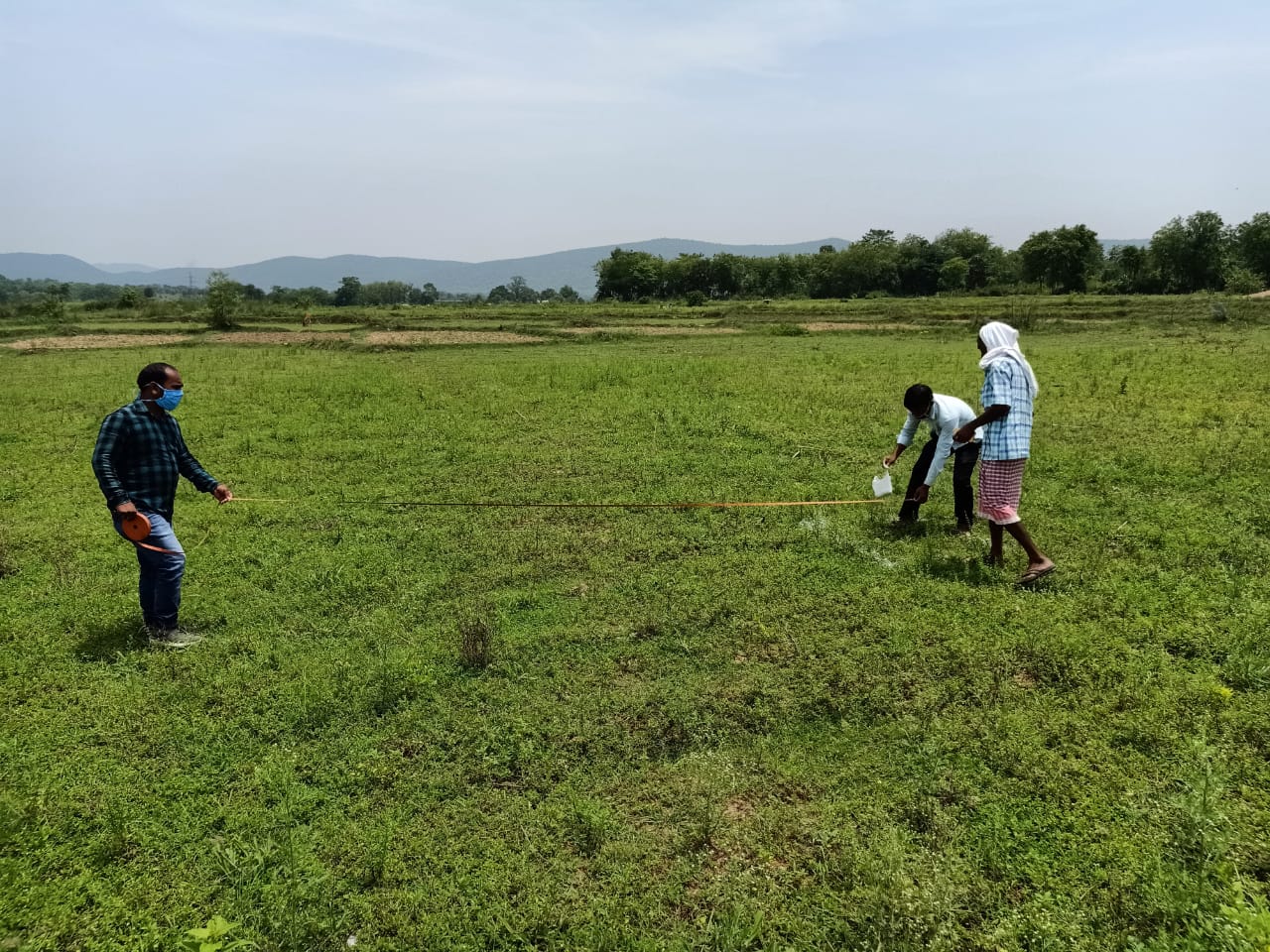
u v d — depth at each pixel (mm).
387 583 6516
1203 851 3340
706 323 41438
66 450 11367
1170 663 4895
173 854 3621
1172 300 45406
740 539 7277
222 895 3375
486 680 4984
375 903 3301
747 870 3451
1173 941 2904
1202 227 70438
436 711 4668
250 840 3672
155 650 5461
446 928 3184
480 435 11711
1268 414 11789
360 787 4039
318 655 5340
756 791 3961
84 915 3266
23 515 8500
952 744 4188
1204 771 3834
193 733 4492
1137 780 3834
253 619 5949
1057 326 33188
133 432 5434
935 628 5418
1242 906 2869
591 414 13039
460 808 3855
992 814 3699
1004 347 6137
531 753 4254
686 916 3248
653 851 3574
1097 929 3064
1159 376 15930
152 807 3912
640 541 7309
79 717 4676
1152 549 6727
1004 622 5500
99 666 5266
